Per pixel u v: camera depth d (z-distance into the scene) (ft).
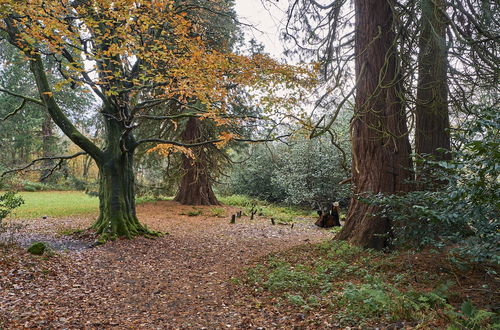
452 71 22.57
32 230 37.22
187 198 63.98
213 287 20.42
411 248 21.21
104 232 32.83
